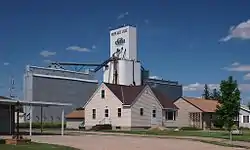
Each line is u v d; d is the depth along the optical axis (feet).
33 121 241.96
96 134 152.15
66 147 88.38
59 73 278.67
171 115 218.38
